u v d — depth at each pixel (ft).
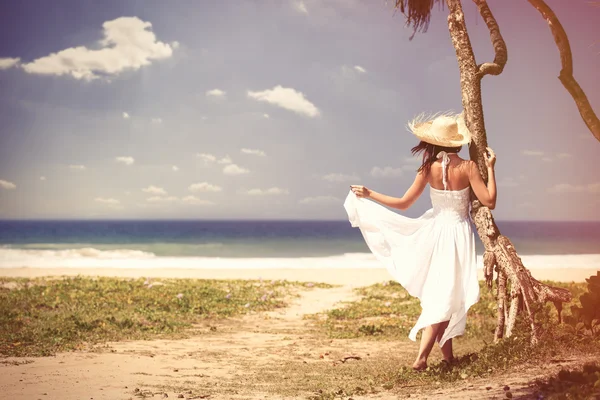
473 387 15.24
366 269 90.33
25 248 171.01
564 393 12.60
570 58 17.25
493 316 38.83
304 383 19.81
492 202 19.11
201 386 19.11
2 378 19.65
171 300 46.34
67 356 24.97
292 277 77.20
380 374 20.33
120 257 131.75
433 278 18.89
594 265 98.89
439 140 19.02
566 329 18.28
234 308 46.14
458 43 22.16
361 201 20.38
